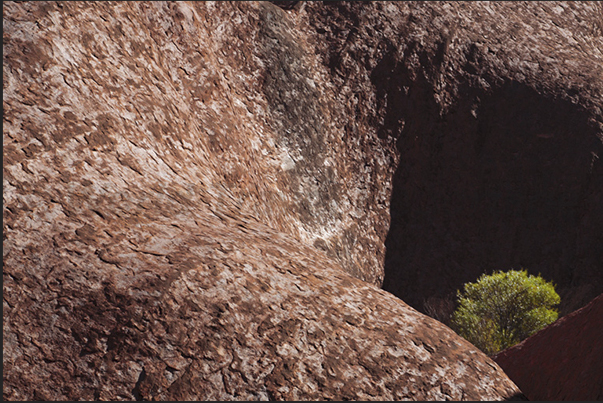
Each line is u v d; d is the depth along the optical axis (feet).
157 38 23.16
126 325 11.57
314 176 31.73
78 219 13.23
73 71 16.16
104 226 13.41
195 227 14.97
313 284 14.37
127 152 16.14
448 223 34.17
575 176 33.78
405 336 13.20
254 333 12.06
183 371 11.13
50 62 15.58
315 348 12.09
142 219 14.21
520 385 16.56
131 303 11.88
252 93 31.40
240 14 33.35
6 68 14.56
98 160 15.01
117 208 14.14
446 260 32.99
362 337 12.73
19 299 11.51
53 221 12.87
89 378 10.86
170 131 19.25
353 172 34.24
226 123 25.32
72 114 15.23
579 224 32.86
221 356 11.47
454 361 12.76
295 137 31.86
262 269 14.10
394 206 34.42
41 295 11.67
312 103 33.99
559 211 33.40
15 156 13.38
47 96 14.97
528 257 32.83
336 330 12.73
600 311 15.72
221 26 31.89
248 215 18.33
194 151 20.34
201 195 17.46
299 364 11.65
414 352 12.69
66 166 14.16
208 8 31.55
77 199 13.65
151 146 17.46
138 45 20.76
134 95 18.29
